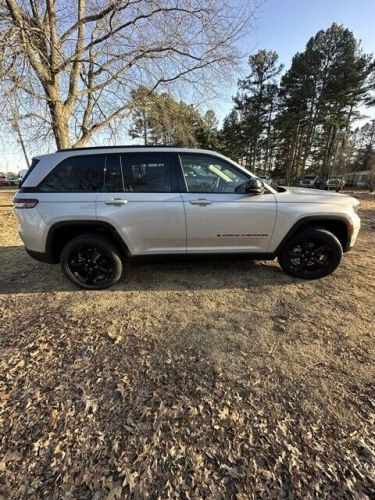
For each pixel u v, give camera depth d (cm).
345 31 2769
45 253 345
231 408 188
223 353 242
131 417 183
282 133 3569
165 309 316
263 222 346
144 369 225
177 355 241
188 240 347
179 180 341
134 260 354
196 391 202
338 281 376
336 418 180
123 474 150
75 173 338
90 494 141
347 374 216
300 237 359
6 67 580
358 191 2831
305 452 160
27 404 193
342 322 284
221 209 337
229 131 3841
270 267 420
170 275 401
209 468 152
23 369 227
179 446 164
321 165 3919
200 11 741
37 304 333
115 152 340
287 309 311
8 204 1218
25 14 644
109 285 362
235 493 141
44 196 332
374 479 146
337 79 2781
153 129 1038
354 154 3203
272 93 3459
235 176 346
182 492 142
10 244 582
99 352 246
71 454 160
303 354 239
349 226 356
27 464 155
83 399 197
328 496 139
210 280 383
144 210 332
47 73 702
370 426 174
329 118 3062
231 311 309
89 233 352
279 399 195
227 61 842
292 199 351
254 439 167
